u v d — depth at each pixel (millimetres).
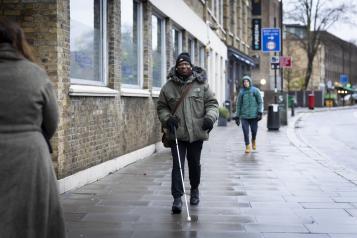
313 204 7172
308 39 63156
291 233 5672
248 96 13742
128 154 11227
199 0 22766
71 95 7992
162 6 14773
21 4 7617
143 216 6422
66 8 7895
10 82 3473
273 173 10070
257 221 6195
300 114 41812
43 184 3510
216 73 28734
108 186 8484
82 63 9078
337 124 28656
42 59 7578
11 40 3576
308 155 13164
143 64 13242
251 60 42281
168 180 9109
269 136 19344
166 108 6734
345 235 5605
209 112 6590
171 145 6695
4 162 3422
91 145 8898
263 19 58312
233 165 11258
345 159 13414
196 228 5863
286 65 25047
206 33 24188
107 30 10266
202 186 8578
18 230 3420
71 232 5684
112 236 5539
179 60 6660
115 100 10281
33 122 3545
